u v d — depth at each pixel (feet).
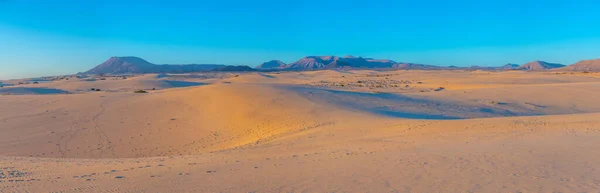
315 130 69.10
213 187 27.45
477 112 104.06
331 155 40.65
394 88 216.13
